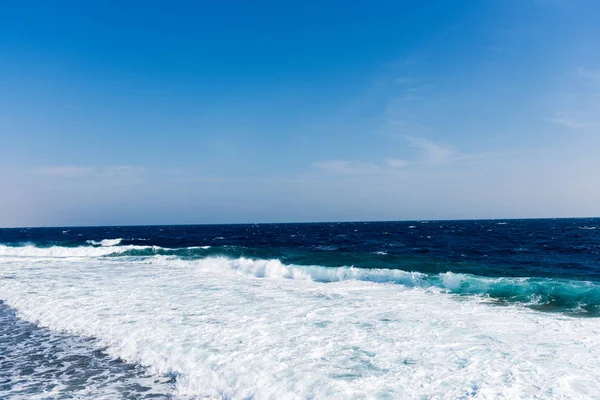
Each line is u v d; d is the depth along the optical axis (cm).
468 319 884
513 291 1165
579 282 1205
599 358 625
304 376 569
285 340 747
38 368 669
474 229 6500
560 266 1791
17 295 1234
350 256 2133
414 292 1219
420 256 2225
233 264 1878
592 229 5778
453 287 1265
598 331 779
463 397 495
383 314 942
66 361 700
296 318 912
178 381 598
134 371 654
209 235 5662
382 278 1454
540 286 1141
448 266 1788
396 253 2405
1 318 1005
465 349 682
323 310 991
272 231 7381
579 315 913
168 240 4203
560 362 611
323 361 634
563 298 1070
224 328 831
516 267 1766
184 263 2072
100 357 719
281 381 555
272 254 2292
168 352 696
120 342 778
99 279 1549
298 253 2306
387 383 545
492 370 581
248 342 737
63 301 1122
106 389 583
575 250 2492
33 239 5691
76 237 6116
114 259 2341
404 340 739
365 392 517
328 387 529
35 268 1939
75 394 566
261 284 1414
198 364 636
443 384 537
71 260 2331
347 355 661
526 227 7119
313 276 1584
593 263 1888
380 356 655
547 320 869
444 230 6203
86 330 870
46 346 782
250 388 546
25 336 849
